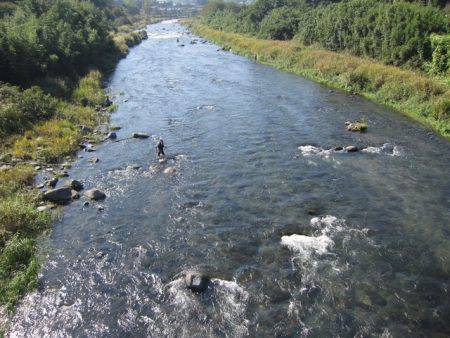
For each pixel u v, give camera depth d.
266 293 14.96
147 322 13.93
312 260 16.61
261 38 80.69
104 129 33.00
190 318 14.00
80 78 46.69
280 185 23.03
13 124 30.00
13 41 37.81
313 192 22.19
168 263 16.81
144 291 15.30
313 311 14.11
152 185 23.42
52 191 21.77
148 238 18.52
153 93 44.78
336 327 13.44
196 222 19.61
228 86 47.44
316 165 25.55
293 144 29.12
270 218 19.77
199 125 33.75
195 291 15.12
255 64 61.88
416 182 23.14
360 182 23.25
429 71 41.62
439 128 31.39
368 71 44.31
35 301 14.98
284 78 51.38
